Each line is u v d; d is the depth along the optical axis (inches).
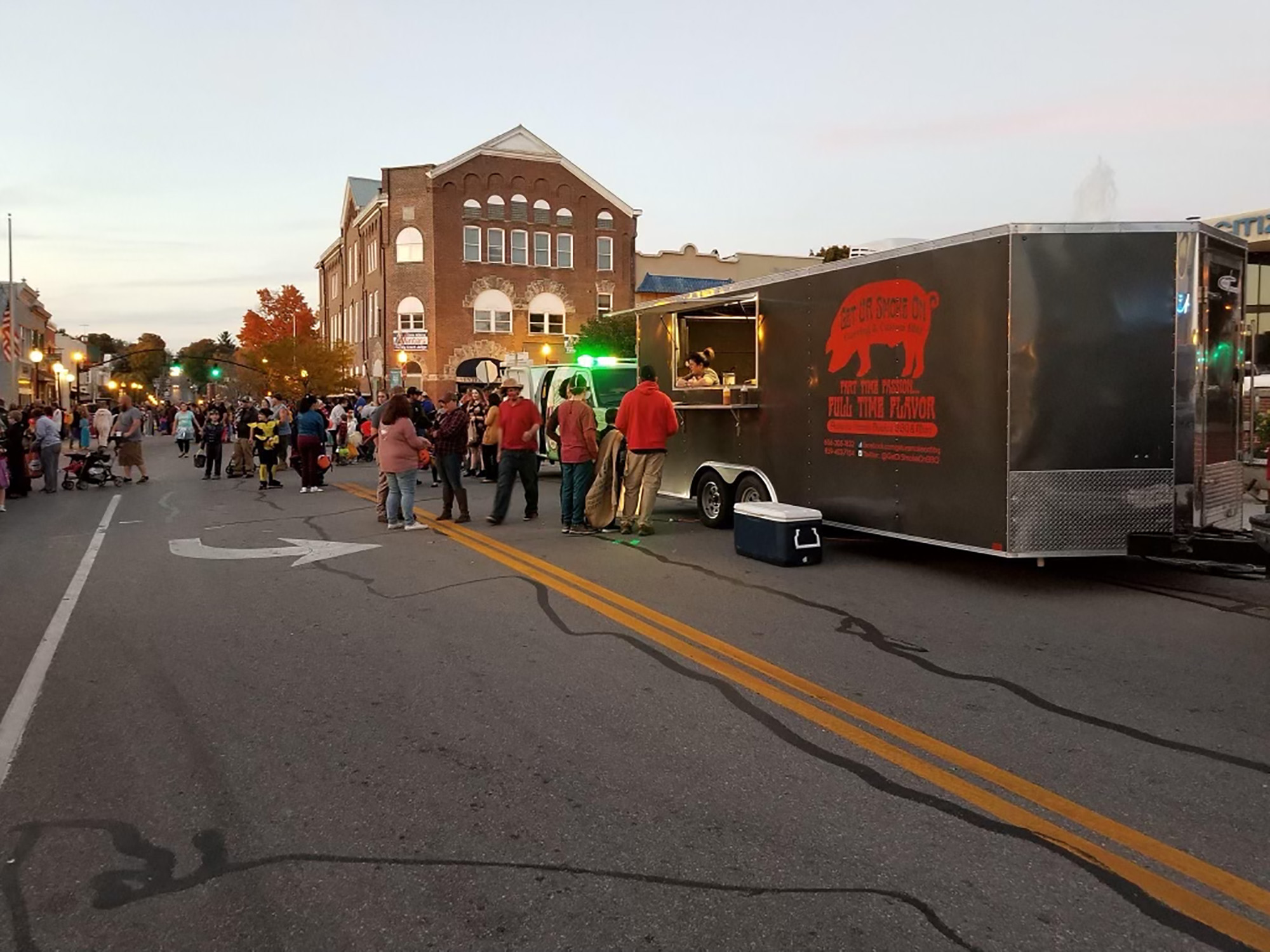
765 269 2159.2
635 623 265.0
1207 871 129.7
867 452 343.6
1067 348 285.3
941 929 116.7
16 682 221.5
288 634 261.6
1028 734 180.2
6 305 2058.3
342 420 929.5
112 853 139.2
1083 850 135.9
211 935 117.6
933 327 311.6
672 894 125.5
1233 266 305.3
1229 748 172.4
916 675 217.0
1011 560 354.0
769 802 152.6
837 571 336.5
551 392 692.1
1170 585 310.5
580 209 1916.8
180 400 5674.2
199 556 390.0
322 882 129.9
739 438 424.2
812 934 115.8
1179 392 288.8
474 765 169.5
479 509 527.2
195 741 183.3
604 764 169.3
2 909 124.2
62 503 642.8
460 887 128.0
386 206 1843.0
